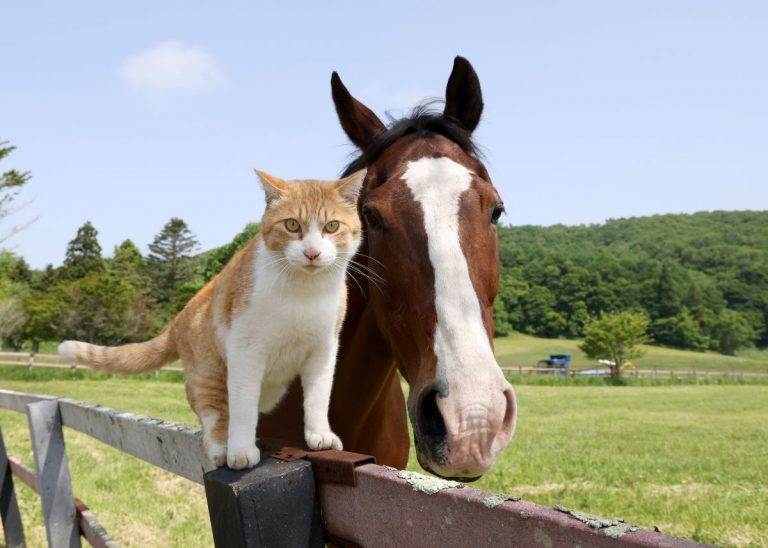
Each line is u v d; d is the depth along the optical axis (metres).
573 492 6.62
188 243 64.06
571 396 22.05
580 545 0.85
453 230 2.24
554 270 89.69
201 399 2.05
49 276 59.50
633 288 88.44
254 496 1.35
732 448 10.13
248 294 1.88
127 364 2.75
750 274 105.19
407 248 2.26
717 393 24.06
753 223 148.00
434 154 2.54
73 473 7.67
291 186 2.23
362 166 2.84
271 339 1.87
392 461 3.16
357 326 2.77
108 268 64.88
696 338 84.44
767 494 6.62
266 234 2.08
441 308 2.09
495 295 2.39
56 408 3.53
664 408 17.73
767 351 88.75
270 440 1.91
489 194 2.38
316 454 1.47
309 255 1.91
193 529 5.50
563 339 82.00
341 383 2.79
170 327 2.79
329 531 1.43
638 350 41.97
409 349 2.25
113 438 2.79
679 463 8.52
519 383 30.16
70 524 3.53
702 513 5.71
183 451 2.08
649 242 132.50
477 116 3.03
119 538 5.35
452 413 1.86
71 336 40.94
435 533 1.09
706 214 162.00
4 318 37.84
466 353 1.96
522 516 0.93
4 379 22.11
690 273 102.88
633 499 6.32
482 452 1.80
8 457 4.62
